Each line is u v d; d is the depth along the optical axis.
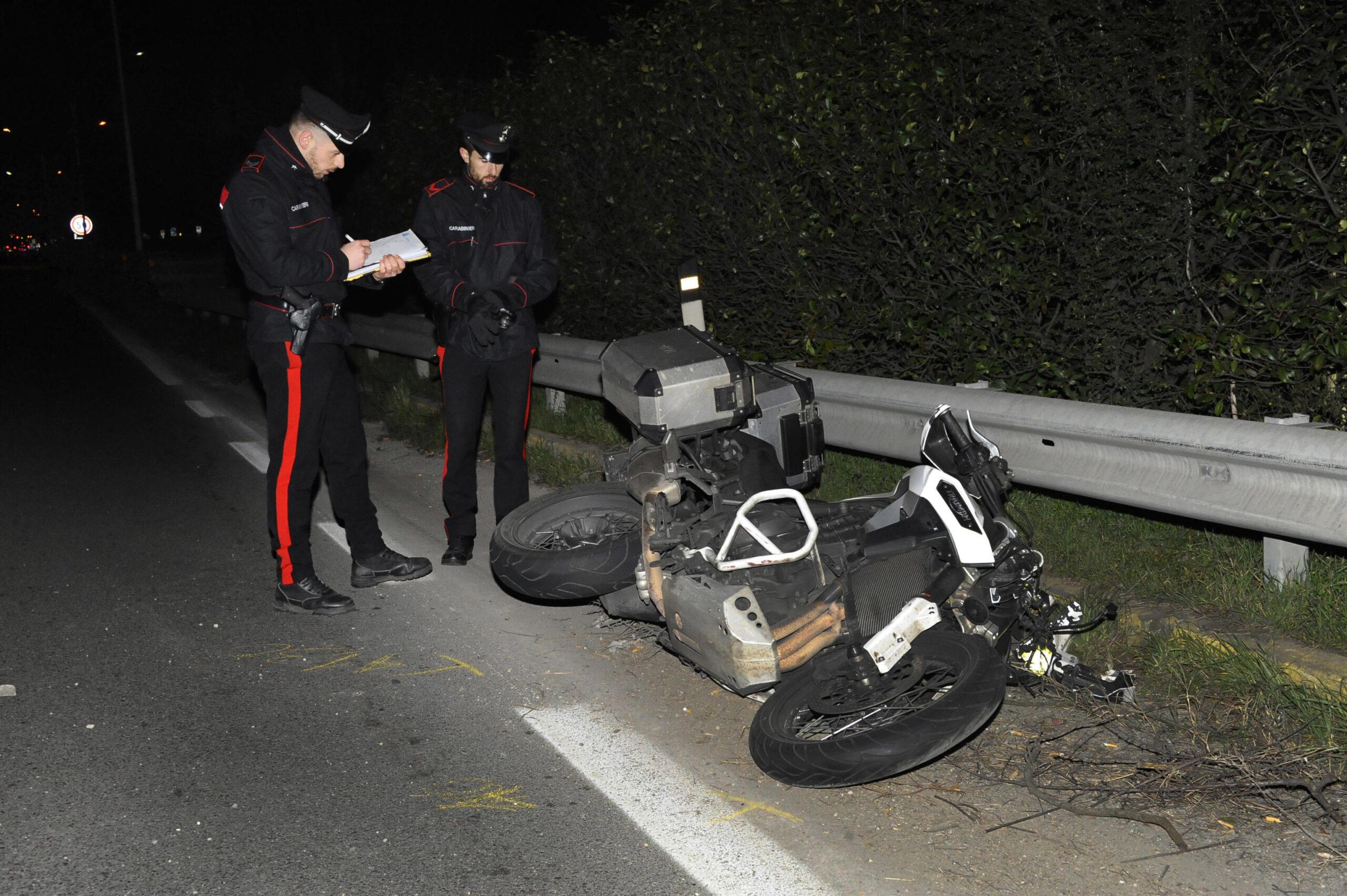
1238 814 3.26
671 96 7.32
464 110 9.92
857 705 3.43
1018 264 5.51
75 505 7.38
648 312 8.17
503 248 5.39
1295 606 4.08
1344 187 4.32
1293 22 4.35
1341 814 3.20
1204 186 4.81
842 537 3.85
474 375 5.54
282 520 5.18
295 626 5.11
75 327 21.25
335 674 4.59
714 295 7.40
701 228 7.38
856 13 6.07
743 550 3.74
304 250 4.88
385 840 3.38
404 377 11.10
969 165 5.54
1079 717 3.84
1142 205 5.02
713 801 3.53
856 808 3.44
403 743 3.99
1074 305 5.29
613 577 4.31
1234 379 4.81
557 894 3.09
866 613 3.58
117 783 3.75
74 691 4.46
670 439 4.16
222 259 32.12
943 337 5.93
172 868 3.26
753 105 6.70
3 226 62.94
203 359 14.66
